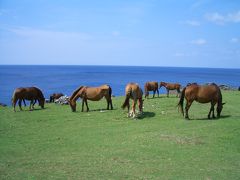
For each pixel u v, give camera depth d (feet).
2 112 73.97
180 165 36.01
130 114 64.13
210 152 40.86
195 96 59.88
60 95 101.14
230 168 35.01
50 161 37.96
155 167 35.35
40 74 593.01
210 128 52.65
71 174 33.27
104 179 31.73
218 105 61.36
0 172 34.04
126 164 36.45
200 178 31.94
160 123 58.34
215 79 478.18
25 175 33.04
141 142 45.75
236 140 45.98
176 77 538.06
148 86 91.91
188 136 48.29
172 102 82.07
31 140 48.85
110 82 361.92
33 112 73.05
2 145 46.06
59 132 53.78
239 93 106.52
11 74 574.56
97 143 46.19
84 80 403.75
